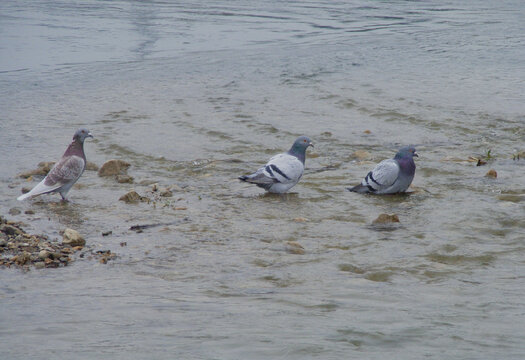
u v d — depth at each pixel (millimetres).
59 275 9203
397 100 23000
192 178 14961
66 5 54375
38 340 6719
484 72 27875
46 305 7930
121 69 29266
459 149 17281
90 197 13406
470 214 12133
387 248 10484
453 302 8102
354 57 31828
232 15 48219
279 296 8336
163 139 18328
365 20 45906
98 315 7551
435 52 32938
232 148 17516
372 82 26156
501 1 58719
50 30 40375
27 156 16641
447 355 6398
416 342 6723
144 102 23078
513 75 27125
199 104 22734
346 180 14766
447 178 14703
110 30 40781
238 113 21422
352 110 21828
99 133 18984
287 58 31672
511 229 11406
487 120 20266
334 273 9383
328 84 25891
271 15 48312
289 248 10430
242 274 9305
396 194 13648
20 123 20172
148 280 9016
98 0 58562
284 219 12055
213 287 8734
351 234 11211
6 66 29797
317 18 46781
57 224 11641
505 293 8484
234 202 13156
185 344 6582
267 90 24953
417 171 15250
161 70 29000
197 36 38562
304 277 9188
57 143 17922
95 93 24594
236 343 6613
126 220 11906
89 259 9906
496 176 14641
